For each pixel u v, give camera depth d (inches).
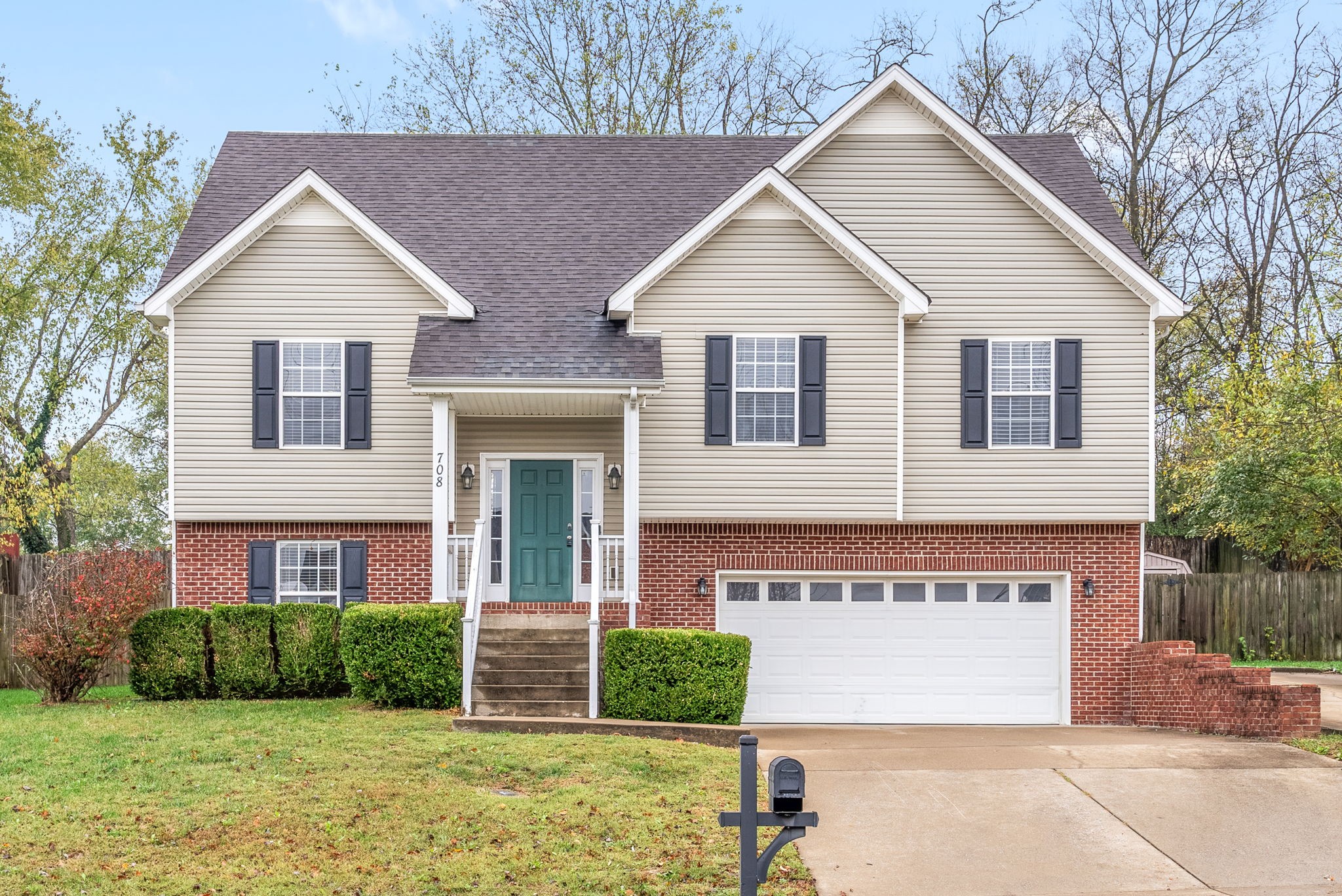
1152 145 1363.2
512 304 731.4
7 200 1273.4
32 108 1288.1
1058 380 722.8
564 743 530.3
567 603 689.0
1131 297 727.7
